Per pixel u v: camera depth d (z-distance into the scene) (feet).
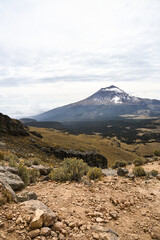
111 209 15.96
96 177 28.84
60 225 11.19
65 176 26.11
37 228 10.16
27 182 25.40
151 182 27.48
